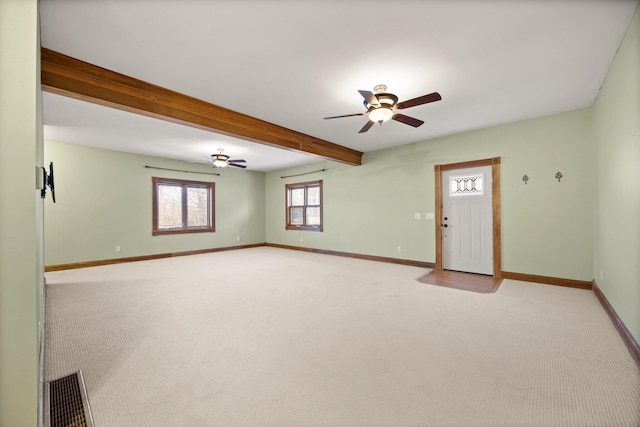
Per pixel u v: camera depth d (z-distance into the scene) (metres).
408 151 5.82
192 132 4.83
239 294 3.93
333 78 3.00
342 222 7.15
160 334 2.67
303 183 8.13
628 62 2.28
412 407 1.66
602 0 1.95
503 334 2.60
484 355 2.24
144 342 2.50
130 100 2.96
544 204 4.27
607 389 1.79
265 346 2.42
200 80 3.03
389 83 3.12
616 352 2.25
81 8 1.94
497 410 1.62
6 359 1.15
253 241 9.02
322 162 7.60
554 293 3.82
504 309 3.25
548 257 4.25
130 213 6.47
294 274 5.14
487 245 4.86
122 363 2.16
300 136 5.01
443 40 2.37
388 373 2.01
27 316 1.18
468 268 5.09
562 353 2.25
